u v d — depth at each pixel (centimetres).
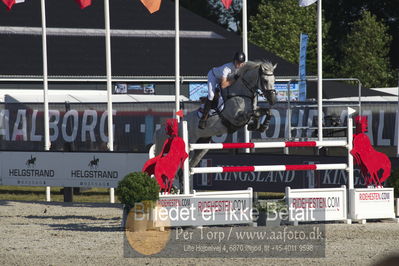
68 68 8294
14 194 5250
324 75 12319
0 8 9044
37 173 4750
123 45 9000
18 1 4881
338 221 3397
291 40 11206
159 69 8612
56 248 2594
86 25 9150
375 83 11462
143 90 8519
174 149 3186
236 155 4353
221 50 9281
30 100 6231
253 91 3338
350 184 3403
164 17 9606
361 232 3000
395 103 5691
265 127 3366
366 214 3362
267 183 4238
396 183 3484
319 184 4006
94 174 4556
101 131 5216
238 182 4356
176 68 4694
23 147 5397
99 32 9106
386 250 2498
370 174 3428
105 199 4825
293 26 11294
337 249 2528
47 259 2355
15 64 8194
